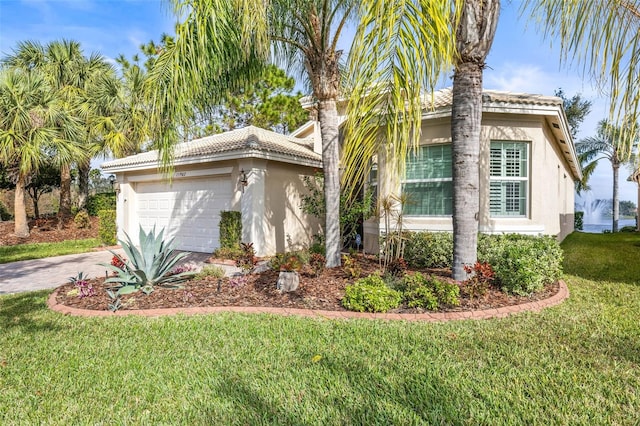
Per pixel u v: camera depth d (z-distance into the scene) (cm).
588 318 585
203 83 827
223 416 336
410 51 333
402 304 644
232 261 1123
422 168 1088
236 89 1008
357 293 626
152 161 1416
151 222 1599
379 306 609
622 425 316
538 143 1055
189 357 457
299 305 660
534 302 661
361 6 349
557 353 454
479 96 711
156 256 782
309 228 1488
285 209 1359
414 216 1093
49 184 2242
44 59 2012
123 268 809
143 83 773
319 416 333
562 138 1276
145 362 446
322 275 848
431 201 1076
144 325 574
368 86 354
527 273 673
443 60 336
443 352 458
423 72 335
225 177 1345
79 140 1791
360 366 424
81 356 466
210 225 1393
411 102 340
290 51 972
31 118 1579
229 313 627
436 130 1055
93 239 1825
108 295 742
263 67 972
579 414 331
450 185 1046
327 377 400
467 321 571
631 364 426
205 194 1409
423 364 427
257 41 747
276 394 369
